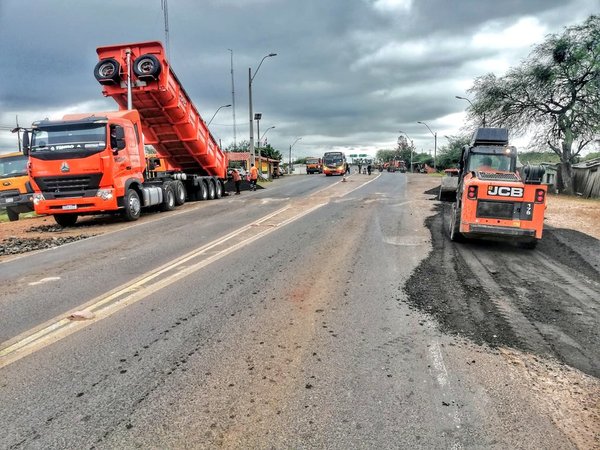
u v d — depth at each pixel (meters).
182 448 2.65
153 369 3.62
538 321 4.73
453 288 5.84
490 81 25.84
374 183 28.66
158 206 15.66
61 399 3.19
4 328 4.59
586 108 23.25
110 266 7.23
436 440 2.72
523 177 8.29
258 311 4.93
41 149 11.61
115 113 13.19
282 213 13.54
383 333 4.33
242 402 3.13
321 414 2.98
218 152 20.23
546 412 3.03
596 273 6.71
